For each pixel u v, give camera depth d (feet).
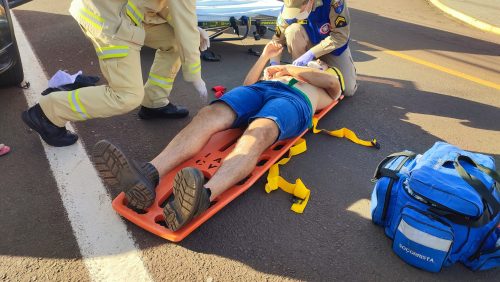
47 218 8.06
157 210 8.17
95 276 6.99
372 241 8.33
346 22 12.37
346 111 13.76
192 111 12.74
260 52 18.26
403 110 14.25
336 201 9.41
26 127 10.96
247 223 8.46
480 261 7.59
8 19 11.57
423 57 20.10
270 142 9.16
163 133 11.36
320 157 11.03
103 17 8.44
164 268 7.25
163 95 11.58
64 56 15.70
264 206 8.98
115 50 8.65
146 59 16.39
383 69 17.97
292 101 10.05
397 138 12.41
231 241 7.96
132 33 8.74
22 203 8.36
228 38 18.01
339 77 12.59
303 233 8.36
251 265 7.50
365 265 7.75
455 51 21.75
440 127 13.32
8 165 9.43
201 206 7.23
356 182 10.16
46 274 6.95
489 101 15.70
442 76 17.79
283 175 10.12
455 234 7.36
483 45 23.59
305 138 11.86
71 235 7.74
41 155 9.90
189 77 9.79
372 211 8.57
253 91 10.32
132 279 7.00
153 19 10.05
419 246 7.43
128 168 7.41
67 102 9.30
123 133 11.16
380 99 14.92
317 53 12.71
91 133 11.01
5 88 12.84
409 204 7.64
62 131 10.16
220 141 10.27
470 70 18.93
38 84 13.32
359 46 20.80
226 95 9.82
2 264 7.05
